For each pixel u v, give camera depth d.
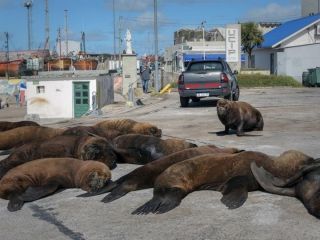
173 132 13.15
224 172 6.62
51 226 5.85
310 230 5.29
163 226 5.63
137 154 8.63
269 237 5.16
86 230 5.66
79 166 7.21
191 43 67.25
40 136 10.59
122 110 22.27
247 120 12.12
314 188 5.87
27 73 49.44
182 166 6.60
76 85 25.78
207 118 16.12
